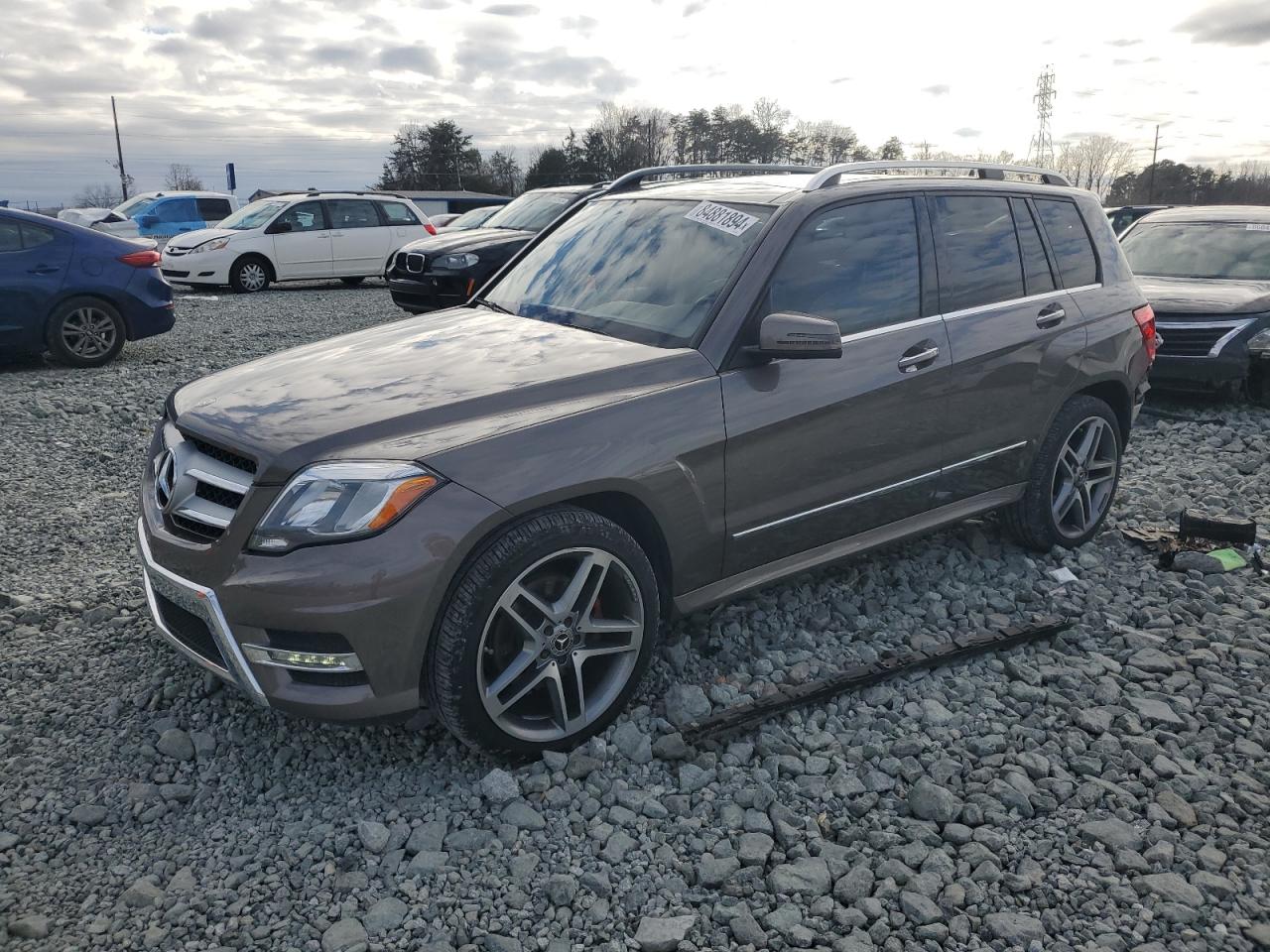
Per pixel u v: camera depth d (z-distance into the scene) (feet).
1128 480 20.35
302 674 9.43
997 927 8.22
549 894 8.60
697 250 12.60
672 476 10.71
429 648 9.55
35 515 17.52
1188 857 9.09
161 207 75.92
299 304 50.37
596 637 10.67
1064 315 15.21
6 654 12.43
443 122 287.48
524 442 9.84
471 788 9.98
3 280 30.14
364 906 8.52
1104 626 13.69
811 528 12.36
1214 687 12.02
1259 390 27.73
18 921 8.13
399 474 9.23
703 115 271.08
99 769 10.28
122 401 26.48
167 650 12.62
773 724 11.07
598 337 11.96
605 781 10.07
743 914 8.39
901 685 12.09
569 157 276.21
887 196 13.43
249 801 9.91
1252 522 15.98
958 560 15.55
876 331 12.77
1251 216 31.71
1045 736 11.08
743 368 11.49
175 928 8.20
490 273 40.98
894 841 9.32
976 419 13.96
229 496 9.81
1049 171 16.43
